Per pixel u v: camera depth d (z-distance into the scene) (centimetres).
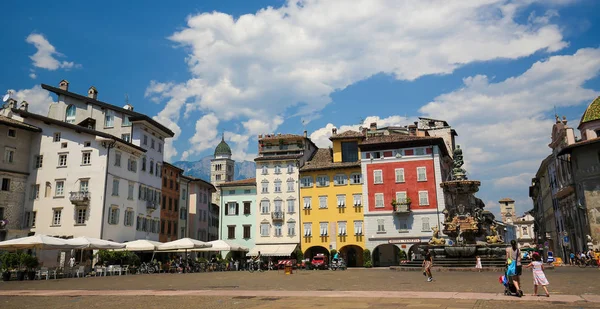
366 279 2939
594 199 5078
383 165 6700
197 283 2831
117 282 3081
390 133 8062
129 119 6112
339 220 6812
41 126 5722
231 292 2036
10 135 5497
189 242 4928
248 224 7288
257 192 7250
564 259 6550
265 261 6906
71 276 3994
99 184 5328
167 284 2772
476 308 1323
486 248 3756
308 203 7012
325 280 2956
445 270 3612
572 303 1416
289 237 6975
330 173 7000
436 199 6375
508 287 1644
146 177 6266
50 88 6481
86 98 6375
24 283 3108
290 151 7375
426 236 6325
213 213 9006
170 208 7050
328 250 6769
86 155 5472
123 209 5641
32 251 5144
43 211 5441
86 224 5259
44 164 5591
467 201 4062
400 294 1734
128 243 4778
